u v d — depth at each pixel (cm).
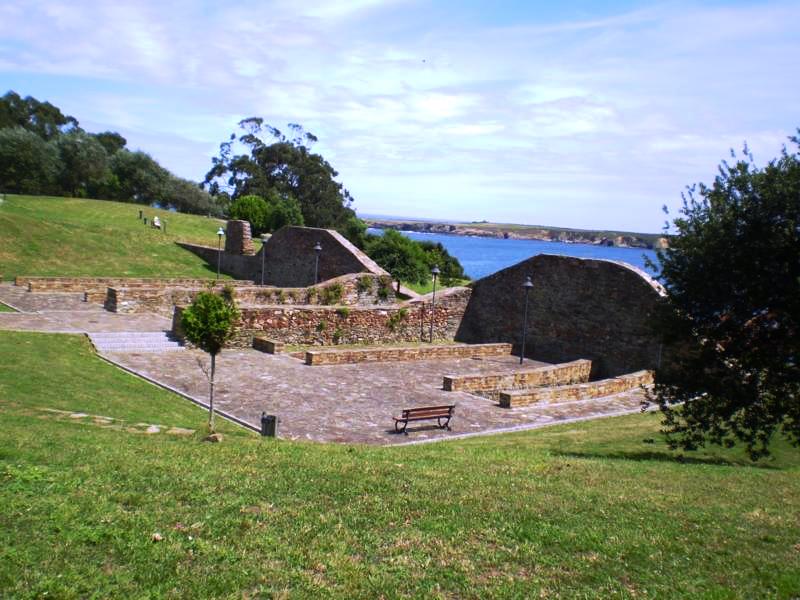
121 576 571
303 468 953
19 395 1357
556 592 597
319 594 573
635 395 2103
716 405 1266
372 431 1517
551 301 2759
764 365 1209
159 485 816
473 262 11175
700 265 1252
